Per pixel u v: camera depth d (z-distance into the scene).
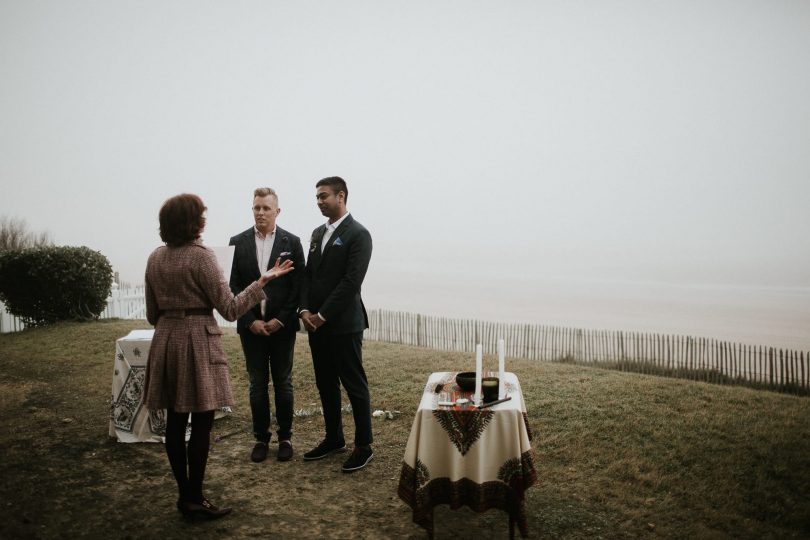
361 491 4.11
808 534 3.49
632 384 6.32
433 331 13.96
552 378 6.74
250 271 4.71
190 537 3.41
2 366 8.21
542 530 3.56
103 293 12.62
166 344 3.48
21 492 3.99
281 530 3.53
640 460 4.49
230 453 4.85
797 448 4.53
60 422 5.62
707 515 3.71
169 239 3.51
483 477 3.35
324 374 4.66
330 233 4.57
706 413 5.35
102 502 3.87
